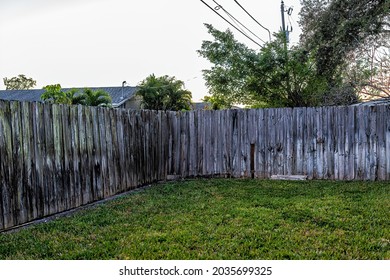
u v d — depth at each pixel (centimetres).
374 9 995
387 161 626
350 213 400
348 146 647
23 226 384
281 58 1043
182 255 285
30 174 399
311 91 1082
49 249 307
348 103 1001
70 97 1608
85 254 293
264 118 691
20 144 386
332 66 1065
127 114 600
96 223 387
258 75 1090
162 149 713
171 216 407
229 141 709
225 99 1225
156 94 2139
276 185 602
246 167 700
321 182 626
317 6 1144
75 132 475
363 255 280
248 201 476
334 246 300
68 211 452
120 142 577
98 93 1623
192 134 725
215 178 706
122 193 570
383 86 980
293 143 675
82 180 484
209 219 388
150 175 667
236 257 280
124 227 367
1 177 361
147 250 298
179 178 725
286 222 369
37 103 412
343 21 1024
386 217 382
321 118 661
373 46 998
